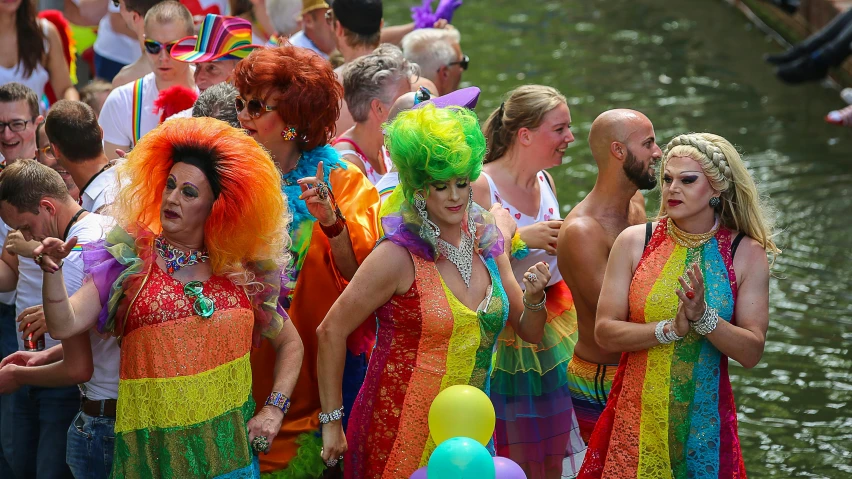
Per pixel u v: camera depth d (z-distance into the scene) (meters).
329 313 6.31
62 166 7.74
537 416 8.02
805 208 15.74
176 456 5.82
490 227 6.49
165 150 5.82
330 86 7.04
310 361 7.22
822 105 20.36
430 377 6.27
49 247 5.41
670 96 20.55
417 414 6.30
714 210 6.44
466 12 26.42
